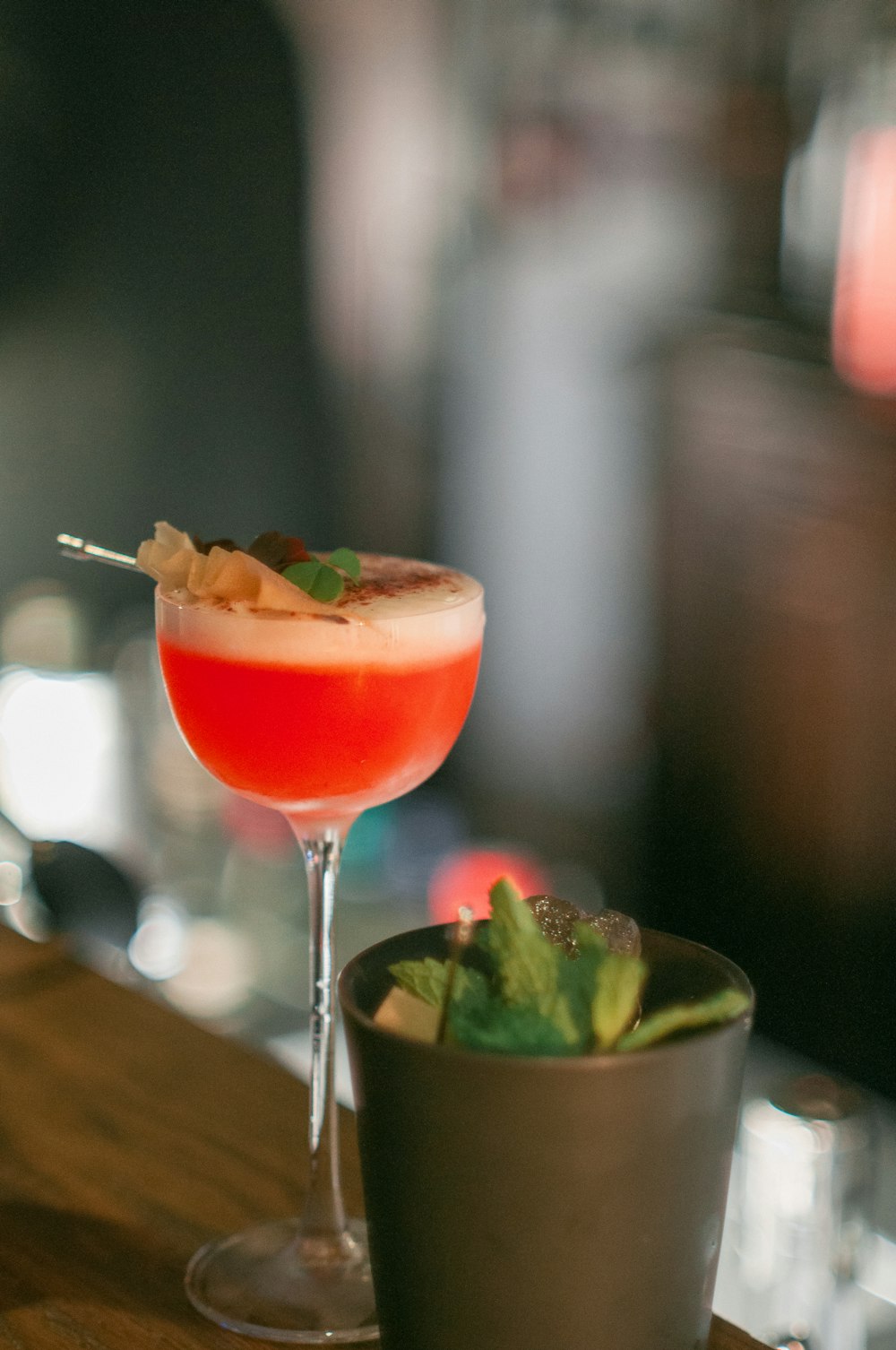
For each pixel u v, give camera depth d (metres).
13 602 2.67
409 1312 0.55
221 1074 0.95
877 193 2.32
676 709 2.86
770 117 2.50
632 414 2.82
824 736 2.56
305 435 3.47
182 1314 0.71
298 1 3.13
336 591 0.70
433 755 0.73
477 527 3.23
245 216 3.34
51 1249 0.77
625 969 0.53
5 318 3.24
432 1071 0.51
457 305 3.16
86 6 3.12
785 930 2.72
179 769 2.12
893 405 2.34
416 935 0.61
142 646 2.22
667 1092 0.51
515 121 2.94
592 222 2.85
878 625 2.43
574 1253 0.52
